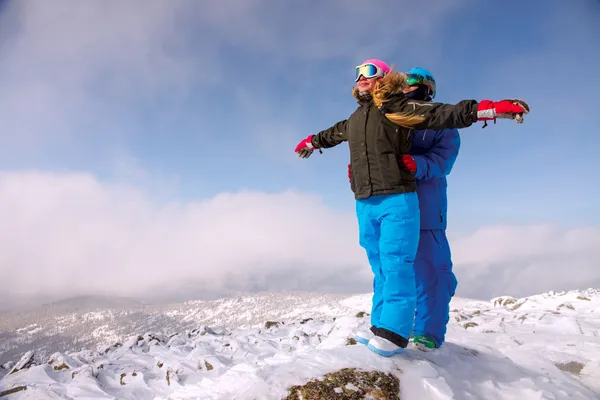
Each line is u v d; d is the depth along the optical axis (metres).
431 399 2.09
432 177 2.96
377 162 2.58
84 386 3.55
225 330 6.39
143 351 5.11
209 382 2.22
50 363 4.31
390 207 2.55
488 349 3.24
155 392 3.57
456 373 2.51
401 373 2.23
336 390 1.92
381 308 2.83
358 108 2.81
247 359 4.23
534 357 3.32
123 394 3.48
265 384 1.95
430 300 2.96
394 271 2.51
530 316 5.78
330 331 5.07
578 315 5.79
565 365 3.33
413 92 3.16
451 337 4.37
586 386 2.85
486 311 7.00
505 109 2.08
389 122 2.57
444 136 2.93
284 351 4.53
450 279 3.01
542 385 2.60
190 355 4.37
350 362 2.22
